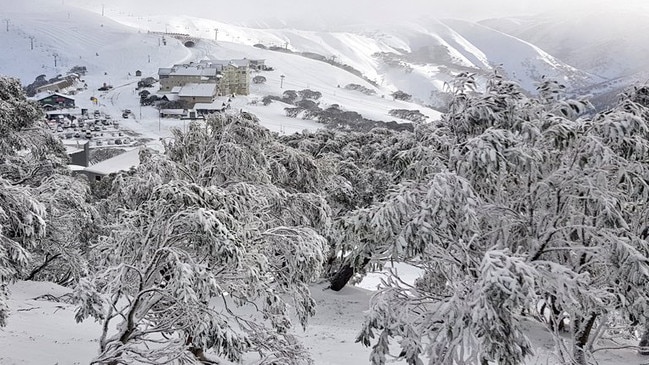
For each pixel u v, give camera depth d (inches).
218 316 370.9
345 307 919.0
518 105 397.1
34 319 644.7
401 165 533.3
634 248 339.3
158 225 369.7
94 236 935.7
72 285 1050.1
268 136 674.8
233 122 639.1
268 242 491.2
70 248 922.1
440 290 431.2
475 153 350.3
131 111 5556.1
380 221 347.9
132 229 394.3
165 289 363.9
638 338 652.7
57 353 494.0
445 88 430.6
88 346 545.6
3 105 809.5
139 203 462.6
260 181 649.0
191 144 634.8
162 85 6397.6
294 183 813.9
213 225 346.6
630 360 610.9
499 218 386.9
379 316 340.2
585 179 368.8
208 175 614.2
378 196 867.4
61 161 974.4
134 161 2655.0
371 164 985.5
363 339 345.4
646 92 465.4
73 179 860.6
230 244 350.0
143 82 6865.2
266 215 592.7
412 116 5787.4
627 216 412.2
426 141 431.2
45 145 930.1
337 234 808.3
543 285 328.2
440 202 332.2
